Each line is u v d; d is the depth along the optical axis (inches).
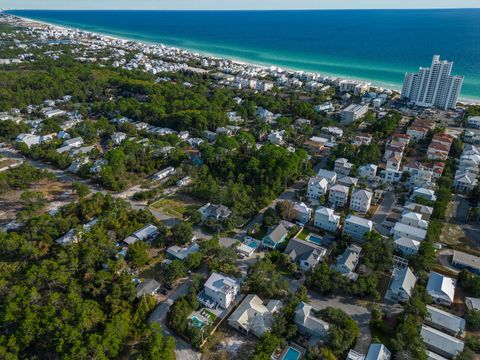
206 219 5012.3
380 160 7135.8
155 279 3996.1
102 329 3191.4
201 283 3779.5
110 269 3870.6
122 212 4896.7
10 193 5723.4
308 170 6471.5
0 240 4131.4
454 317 3353.8
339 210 5447.8
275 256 4234.7
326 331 3203.7
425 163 6545.3
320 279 3779.5
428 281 3846.0
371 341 3267.7
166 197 5738.2
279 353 3095.5
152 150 7052.2
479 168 6609.3
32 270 3634.4
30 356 2994.6
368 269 3956.7
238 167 6368.1
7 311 3166.8
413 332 3105.3
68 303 3304.6
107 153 6614.2
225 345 3223.4
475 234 4867.1
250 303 3472.0
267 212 5049.2
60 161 6594.5
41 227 4424.2
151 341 2997.0
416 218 4734.3
